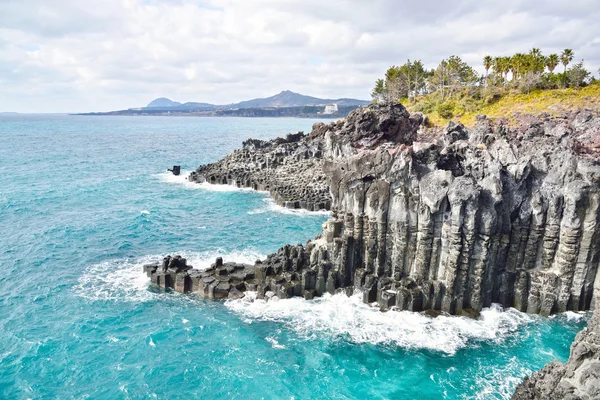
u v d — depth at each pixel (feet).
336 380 102.53
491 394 97.50
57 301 137.18
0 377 101.24
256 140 392.27
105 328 122.52
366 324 122.93
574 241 119.75
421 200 126.93
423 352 111.55
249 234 207.31
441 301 127.24
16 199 264.11
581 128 276.41
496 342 114.73
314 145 337.93
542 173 126.00
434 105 520.42
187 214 242.17
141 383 100.94
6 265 164.14
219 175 323.37
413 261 132.16
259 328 122.42
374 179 134.51
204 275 144.66
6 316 127.85
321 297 137.28
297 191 268.82
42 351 111.45
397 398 96.84
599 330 77.51
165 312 130.93
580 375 74.33
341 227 142.72
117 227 213.46
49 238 194.59
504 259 127.34
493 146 155.22
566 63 485.15
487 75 533.14
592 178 117.91
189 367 106.63
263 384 101.14
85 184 320.70
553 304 124.57
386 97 627.46
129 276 155.84
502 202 122.11
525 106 446.19
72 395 96.43
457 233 120.06
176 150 592.60
